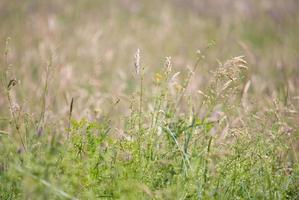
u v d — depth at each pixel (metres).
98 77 18.80
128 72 20.08
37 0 32.78
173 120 11.27
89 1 34.38
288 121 12.34
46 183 9.05
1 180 9.74
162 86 11.30
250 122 11.53
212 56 22.83
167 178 10.16
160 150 10.66
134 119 10.83
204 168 10.37
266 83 17.88
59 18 29.28
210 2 35.09
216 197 9.97
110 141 10.34
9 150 10.33
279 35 27.95
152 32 27.83
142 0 36.03
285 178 10.81
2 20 27.59
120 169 9.68
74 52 21.75
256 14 32.16
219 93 11.08
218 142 11.06
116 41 25.20
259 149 10.77
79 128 10.72
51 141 11.03
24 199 9.02
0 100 14.91
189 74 11.96
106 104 15.14
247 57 22.30
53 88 15.90
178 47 24.98
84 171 9.58
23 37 23.50
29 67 19.08
